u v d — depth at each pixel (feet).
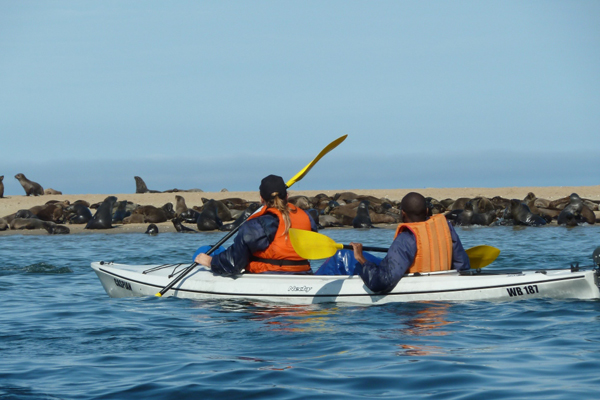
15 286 58.75
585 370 28.19
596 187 218.79
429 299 43.96
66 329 38.58
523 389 25.82
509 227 137.18
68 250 95.71
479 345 32.94
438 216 45.34
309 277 45.65
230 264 46.83
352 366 29.40
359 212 144.15
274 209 46.50
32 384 27.25
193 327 38.40
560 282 42.98
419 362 29.78
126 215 166.91
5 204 187.83
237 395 25.62
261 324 38.70
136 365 30.14
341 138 54.54
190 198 207.82
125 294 52.29
